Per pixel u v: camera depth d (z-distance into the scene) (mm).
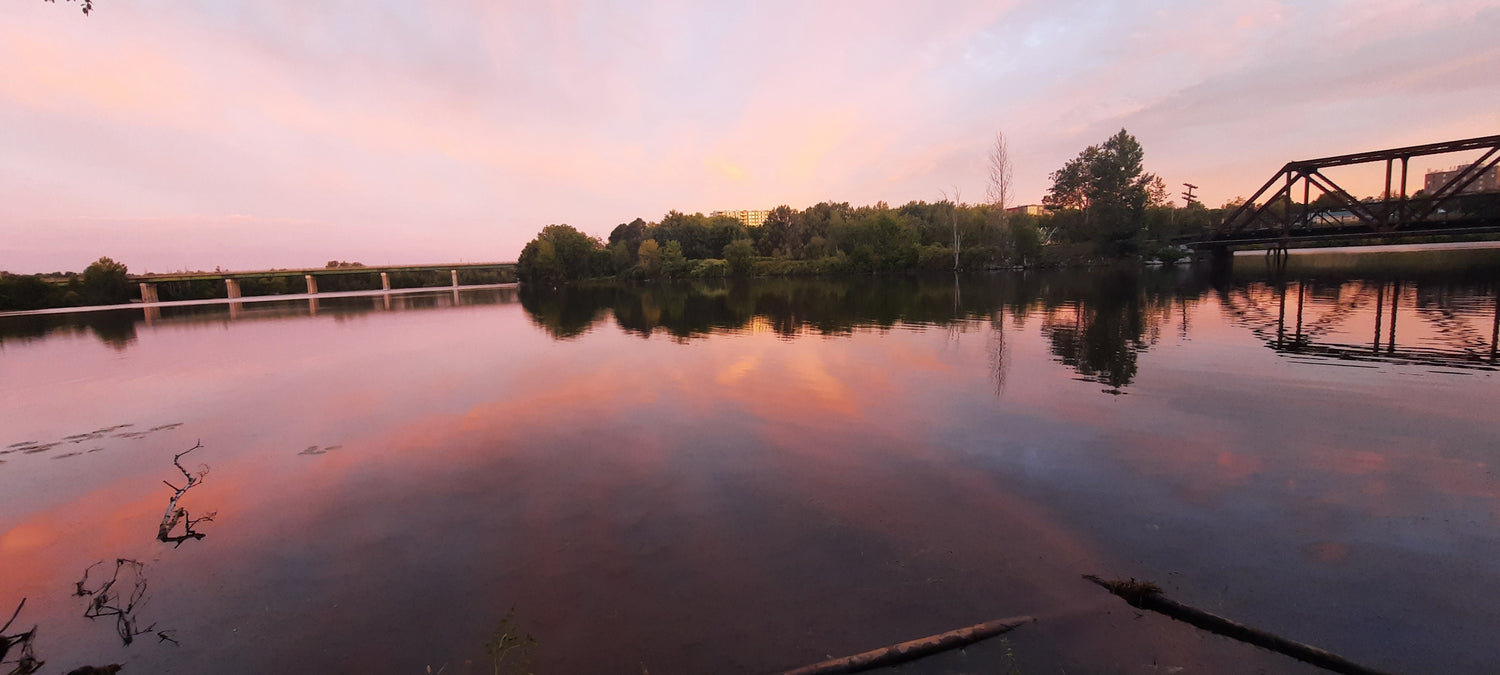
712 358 16906
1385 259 51125
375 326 31328
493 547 6230
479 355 19344
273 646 4773
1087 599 4855
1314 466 7328
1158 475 7273
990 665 4109
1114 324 19719
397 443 9984
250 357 20859
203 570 6016
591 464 8594
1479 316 18547
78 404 13953
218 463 9336
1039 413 10031
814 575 5418
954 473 7645
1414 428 8523
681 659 4355
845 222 80125
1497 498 6301
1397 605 4625
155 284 74812
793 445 9016
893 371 13875
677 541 6176
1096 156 65625
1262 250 86062
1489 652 4074
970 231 69438
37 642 4914
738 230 94250
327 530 6793
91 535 6902
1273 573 5117
